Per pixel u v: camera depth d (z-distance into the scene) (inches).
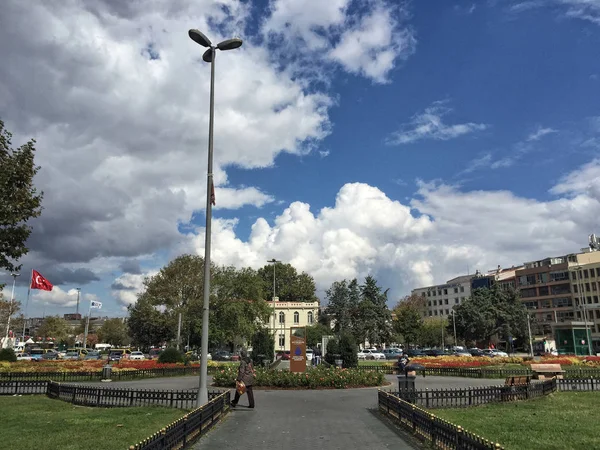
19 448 357.7
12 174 647.8
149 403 599.5
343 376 881.5
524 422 463.8
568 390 794.2
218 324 2239.2
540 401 637.3
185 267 2425.0
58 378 1032.8
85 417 505.4
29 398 705.0
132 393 598.2
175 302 2385.6
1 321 2723.9
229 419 510.3
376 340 3088.1
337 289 3223.4
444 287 5605.3
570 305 3742.6
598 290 3540.8
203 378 527.8
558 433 412.2
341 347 1263.5
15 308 2714.1
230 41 614.5
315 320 3676.2
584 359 1596.9
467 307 3299.7
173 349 1502.2
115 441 381.7
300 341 1014.4
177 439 328.2
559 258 4116.6
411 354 2605.8
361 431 438.9
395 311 4340.6
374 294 3144.7
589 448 358.0
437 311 5664.4
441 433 338.0
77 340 5492.1
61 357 2497.5
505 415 509.4
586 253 3831.2
